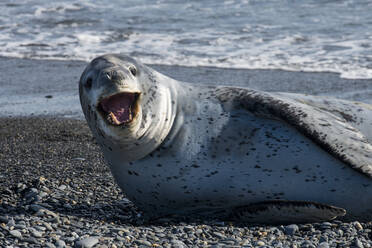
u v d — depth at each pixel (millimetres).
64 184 13875
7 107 25172
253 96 11156
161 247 9234
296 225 10539
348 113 11805
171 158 10852
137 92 9867
